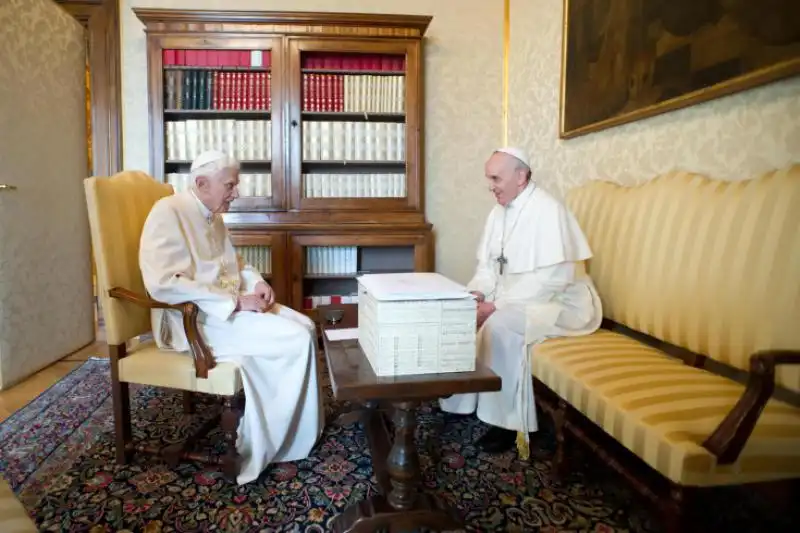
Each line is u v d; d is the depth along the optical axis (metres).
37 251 3.17
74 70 3.60
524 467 1.99
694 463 1.20
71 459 2.01
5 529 0.94
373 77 3.54
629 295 2.19
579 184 2.97
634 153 2.46
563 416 1.83
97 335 4.00
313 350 2.02
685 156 2.13
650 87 2.26
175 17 3.25
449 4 3.85
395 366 1.32
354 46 3.41
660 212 2.08
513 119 3.82
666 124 2.24
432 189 3.95
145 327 2.09
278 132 3.41
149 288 1.84
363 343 1.55
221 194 2.12
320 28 3.36
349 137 3.55
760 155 1.77
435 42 3.86
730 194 1.78
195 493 1.77
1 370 2.83
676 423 1.32
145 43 3.69
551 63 3.28
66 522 1.59
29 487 1.80
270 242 3.38
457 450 2.13
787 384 1.47
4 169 2.89
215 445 2.14
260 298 2.09
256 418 1.86
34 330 3.13
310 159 3.52
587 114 2.81
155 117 3.37
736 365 1.67
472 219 4.01
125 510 1.66
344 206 3.50
